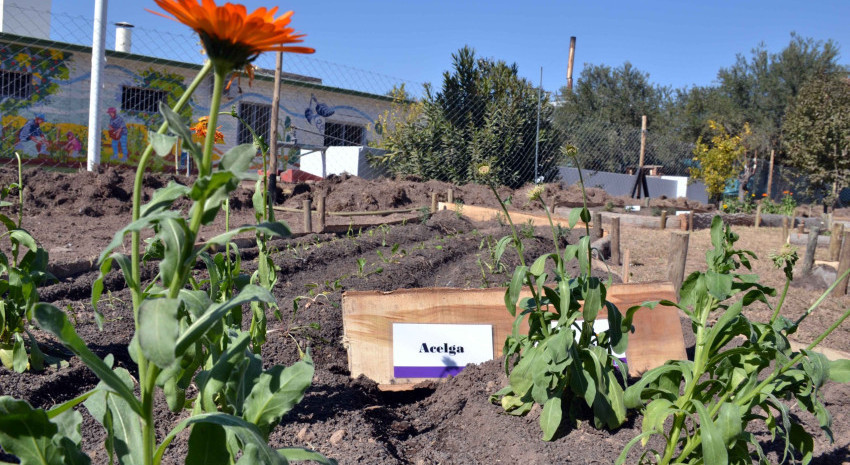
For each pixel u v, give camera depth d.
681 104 32.69
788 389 2.39
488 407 3.37
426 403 3.64
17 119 14.41
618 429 3.09
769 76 31.62
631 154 19.98
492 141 15.19
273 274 3.02
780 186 26.41
